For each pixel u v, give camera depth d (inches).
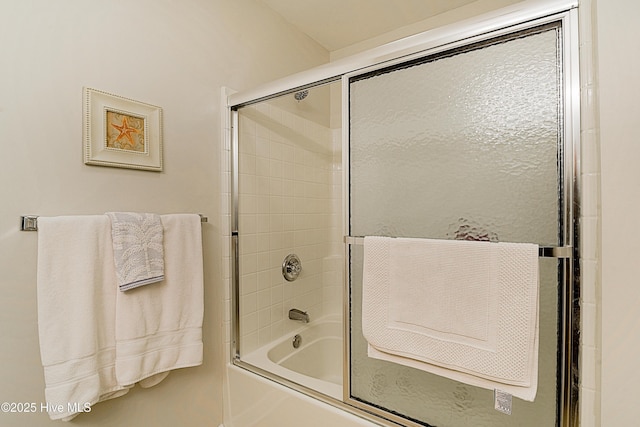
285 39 81.2
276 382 57.2
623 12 29.0
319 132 88.4
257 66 72.8
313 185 86.5
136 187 50.7
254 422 59.4
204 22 61.4
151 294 48.4
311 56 90.3
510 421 36.5
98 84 46.1
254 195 70.2
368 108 46.9
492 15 36.8
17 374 39.2
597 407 30.9
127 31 49.6
